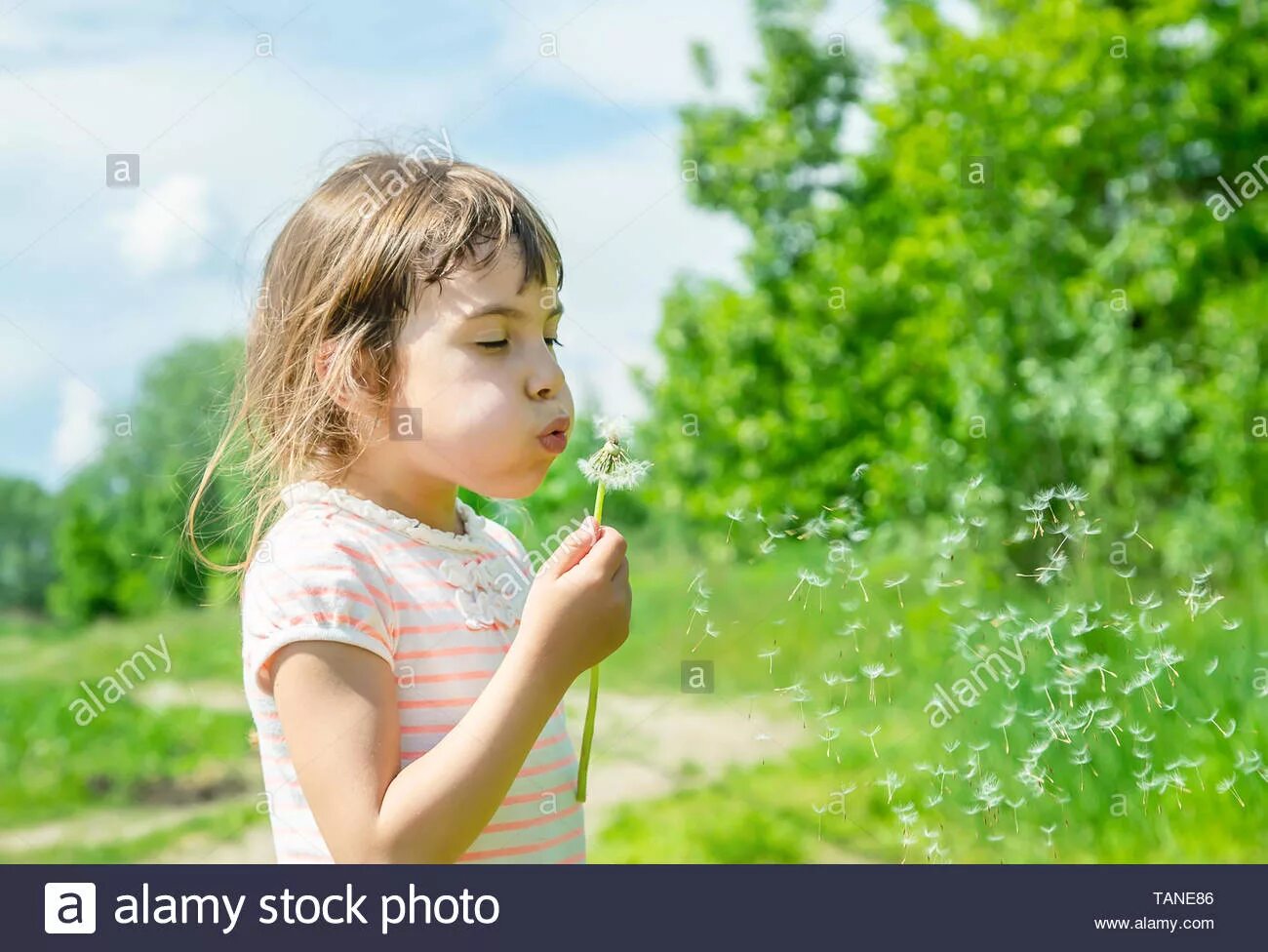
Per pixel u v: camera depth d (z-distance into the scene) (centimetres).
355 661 132
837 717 310
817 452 762
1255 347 618
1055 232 704
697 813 336
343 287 149
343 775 128
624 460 149
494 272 144
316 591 134
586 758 155
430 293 144
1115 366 594
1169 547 506
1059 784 269
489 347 144
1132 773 267
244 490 178
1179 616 327
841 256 803
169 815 411
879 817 300
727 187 867
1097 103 726
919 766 262
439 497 154
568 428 147
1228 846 265
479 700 131
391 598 140
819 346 783
